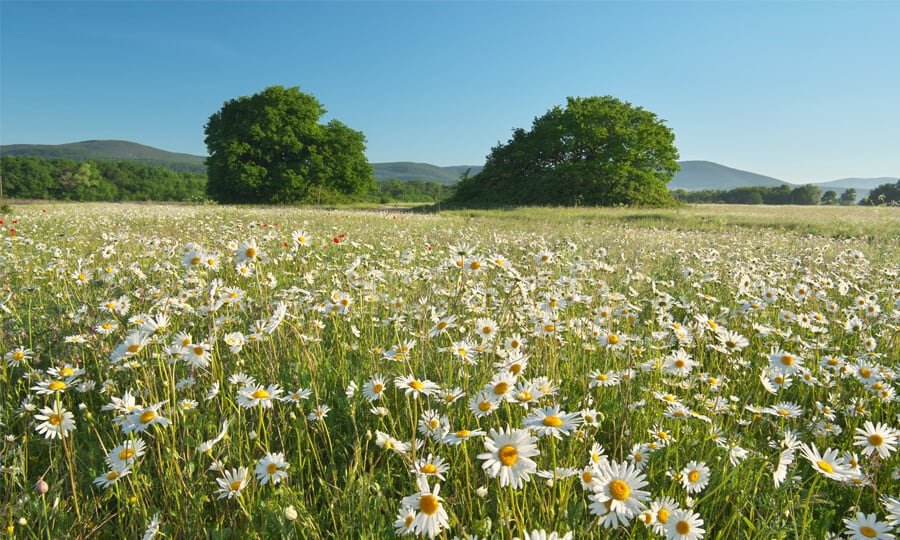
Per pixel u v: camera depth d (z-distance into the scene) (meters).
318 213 22.14
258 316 4.12
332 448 2.58
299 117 62.16
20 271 6.33
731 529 2.05
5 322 4.06
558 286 4.78
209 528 2.08
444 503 2.01
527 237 12.16
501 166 57.41
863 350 3.89
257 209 27.95
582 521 1.89
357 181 66.12
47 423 2.16
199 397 2.96
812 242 12.83
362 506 1.95
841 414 3.01
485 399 2.09
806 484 2.41
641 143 52.03
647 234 15.06
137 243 8.41
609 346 3.01
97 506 2.18
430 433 2.15
